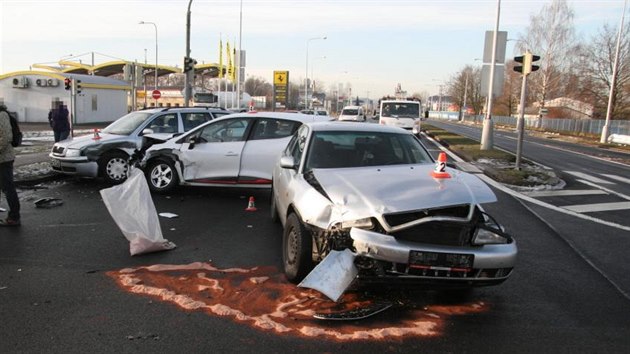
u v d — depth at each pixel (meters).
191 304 4.48
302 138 6.51
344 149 6.00
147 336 3.87
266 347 3.75
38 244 6.26
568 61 58.81
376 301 4.66
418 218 4.43
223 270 5.45
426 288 4.41
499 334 4.14
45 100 39.84
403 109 27.66
